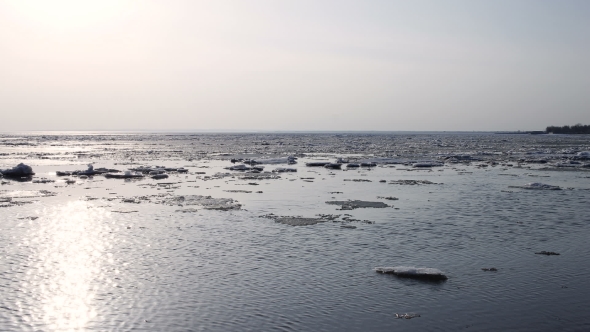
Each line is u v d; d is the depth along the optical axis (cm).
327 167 7269
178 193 4662
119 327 1778
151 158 9225
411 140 19338
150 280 2222
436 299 2000
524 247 2731
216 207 3912
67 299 2022
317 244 2788
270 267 2384
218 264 2436
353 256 2559
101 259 2530
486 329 1750
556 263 2448
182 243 2825
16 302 1991
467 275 2275
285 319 1822
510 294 2050
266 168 7225
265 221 3400
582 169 7012
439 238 2920
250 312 1881
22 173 6059
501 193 4666
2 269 2372
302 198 4369
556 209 3825
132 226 3247
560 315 1859
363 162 7700
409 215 3600
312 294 2048
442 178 5931
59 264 2448
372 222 3356
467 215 3597
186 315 1864
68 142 17412
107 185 5244
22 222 3359
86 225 3275
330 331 1731
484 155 9919
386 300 1988
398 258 2523
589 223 3319
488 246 2750
